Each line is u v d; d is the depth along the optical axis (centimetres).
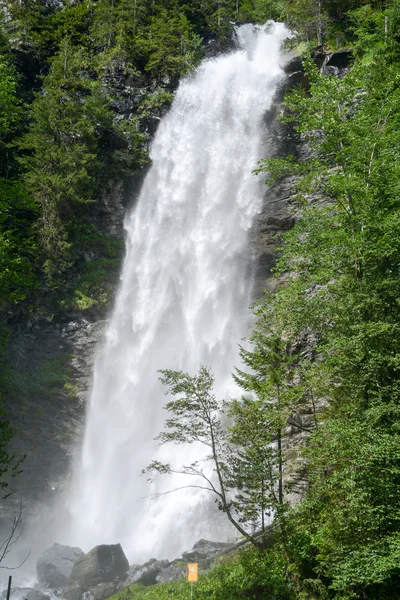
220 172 4869
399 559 1378
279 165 2167
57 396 3812
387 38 2978
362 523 1461
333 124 2022
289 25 5878
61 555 2480
